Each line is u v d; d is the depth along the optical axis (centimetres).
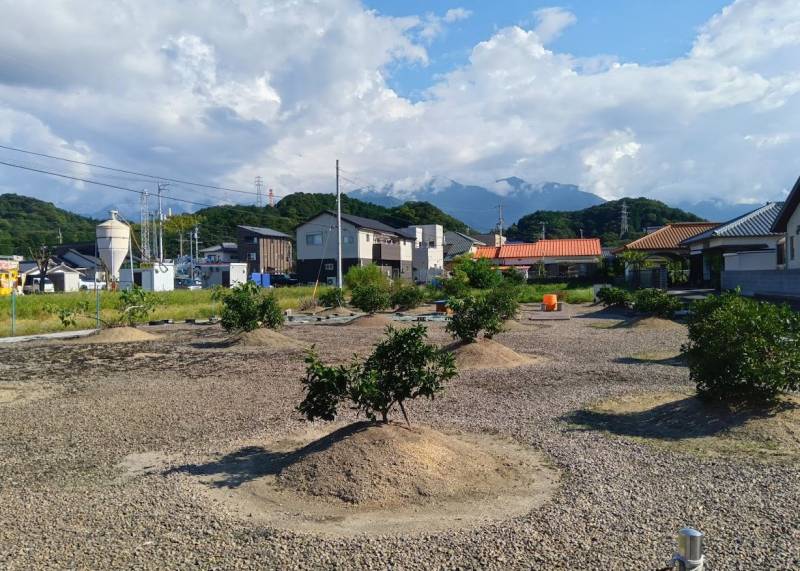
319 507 428
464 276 3192
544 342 1427
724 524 390
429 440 520
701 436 587
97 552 363
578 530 382
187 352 1373
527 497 445
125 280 4147
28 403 830
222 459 552
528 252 5425
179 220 7581
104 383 980
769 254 2634
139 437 643
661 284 3300
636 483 468
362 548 361
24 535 389
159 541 377
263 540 375
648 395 792
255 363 1177
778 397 630
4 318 2128
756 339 606
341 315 2428
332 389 514
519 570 334
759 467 495
